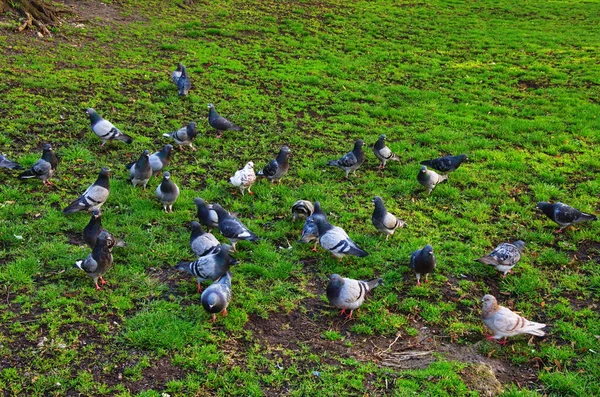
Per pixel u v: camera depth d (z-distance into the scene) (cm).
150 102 1468
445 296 823
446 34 2338
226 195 1072
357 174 1209
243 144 1305
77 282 788
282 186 1119
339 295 746
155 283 802
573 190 1158
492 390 648
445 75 1878
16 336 681
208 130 1363
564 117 1552
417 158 1284
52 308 731
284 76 1766
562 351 716
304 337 733
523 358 711
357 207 1061
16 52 1670
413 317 777
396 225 941
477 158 1295
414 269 828
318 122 1473
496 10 2788
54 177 1060
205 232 884
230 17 2370
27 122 1259
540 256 927
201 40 2053
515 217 1051
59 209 959
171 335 697
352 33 2297
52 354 661
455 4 2880
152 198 1034
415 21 2520
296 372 665
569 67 1950
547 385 667
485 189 1154
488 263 839
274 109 1528
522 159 1291
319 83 1742
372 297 816
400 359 700
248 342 712
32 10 1908
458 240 970
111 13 2191
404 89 1728
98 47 1839
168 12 2331
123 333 700
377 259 896
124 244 820
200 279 780
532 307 805
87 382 627
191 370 659
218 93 1596
